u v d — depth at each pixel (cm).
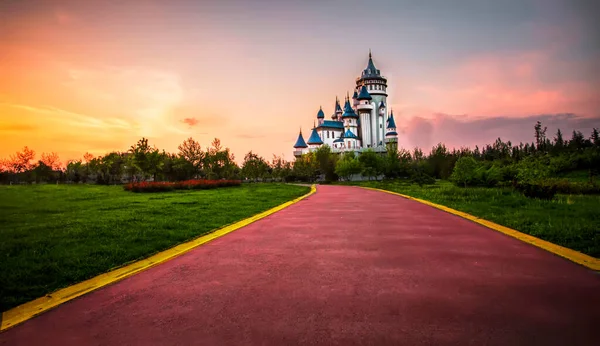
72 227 938
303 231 877
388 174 6184
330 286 456
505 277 474
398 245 689
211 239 791
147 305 412
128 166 4675
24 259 595
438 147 6406
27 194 2402
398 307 382
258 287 461
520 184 1548
